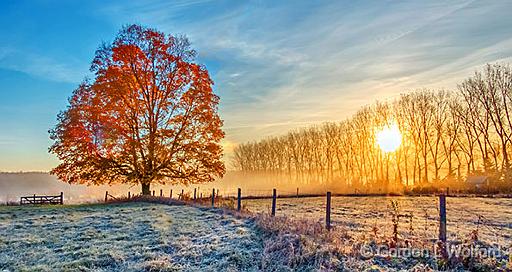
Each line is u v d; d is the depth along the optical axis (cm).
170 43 3097
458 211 2469
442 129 6359
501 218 2020
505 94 5425
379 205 3064
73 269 934
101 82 2842
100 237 1331
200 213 1992
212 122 3097
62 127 2820
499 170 5244
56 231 1465
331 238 1112
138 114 2973
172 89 3064
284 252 981
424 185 5550
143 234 1377
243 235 1245
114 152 2888
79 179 2883
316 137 9394
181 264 971
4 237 1350
